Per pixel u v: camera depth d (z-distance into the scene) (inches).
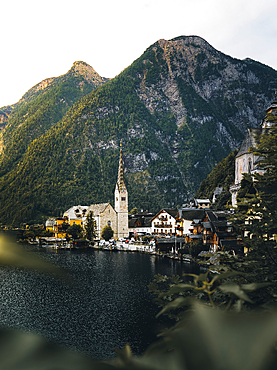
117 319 1537.9
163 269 2795.3
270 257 391.9
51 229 6294.3
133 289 2105.1
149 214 6451.8
